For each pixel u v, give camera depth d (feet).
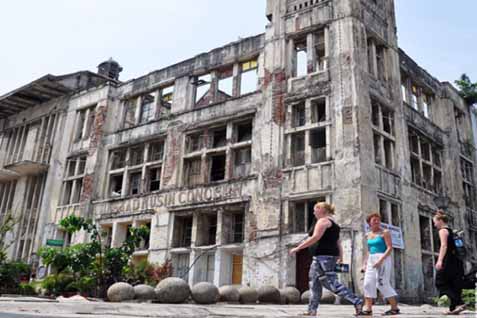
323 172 59.72
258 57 74.54
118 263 55.67
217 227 68.08
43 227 91.30
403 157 68.28
